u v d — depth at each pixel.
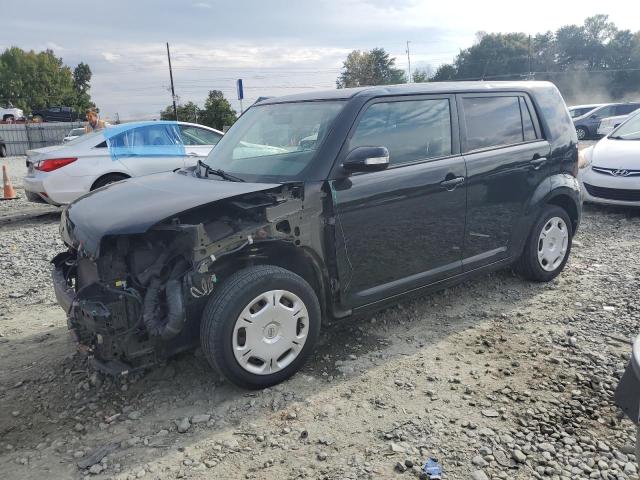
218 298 3.38
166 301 3.39
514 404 3.38
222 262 3.56
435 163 4.32
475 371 3.79
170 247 3.51
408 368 3.86
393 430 3.16
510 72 81.38
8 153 37.12
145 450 3.08
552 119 5.31
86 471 2.93
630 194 7.96
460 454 2.95
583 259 6.16
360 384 3.67
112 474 2.89
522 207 5.01
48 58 103.62
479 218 4.67
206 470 2.89
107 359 3.41
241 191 3.52
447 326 4.54
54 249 7.38
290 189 3.64
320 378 3.76
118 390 3.71
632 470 2.81
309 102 4.41
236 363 3.44
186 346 3.53
